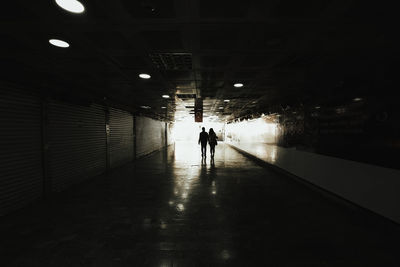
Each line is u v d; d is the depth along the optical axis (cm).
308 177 556
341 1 172
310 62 323
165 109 1059
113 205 427
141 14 192
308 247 273
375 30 223
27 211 398
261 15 195
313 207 412
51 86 462
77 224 341
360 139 368
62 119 530
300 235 304
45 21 205
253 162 1000
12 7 180
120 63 338
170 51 285
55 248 272
